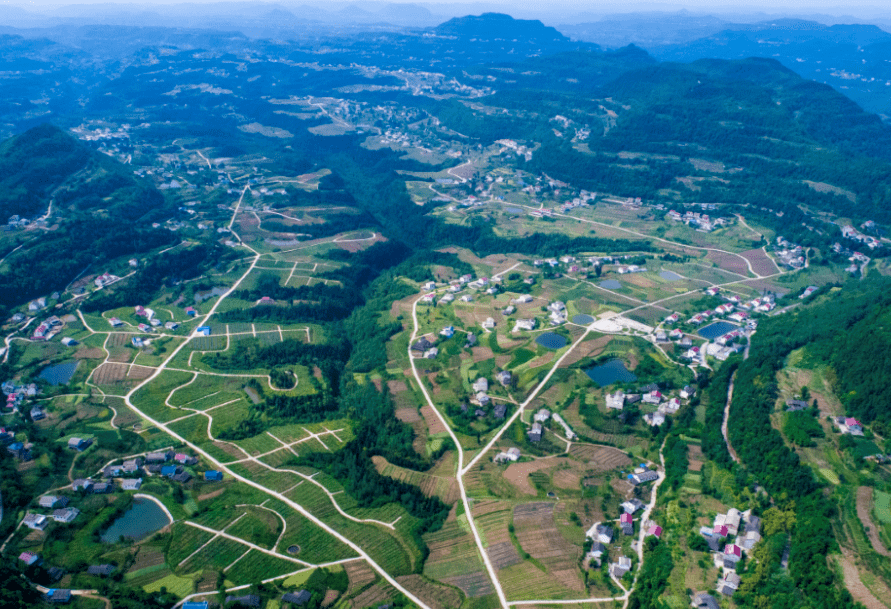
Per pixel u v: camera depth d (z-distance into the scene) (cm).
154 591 18600
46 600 18062
